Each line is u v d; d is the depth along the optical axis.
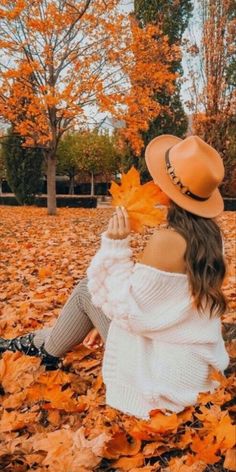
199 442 2.03
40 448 2.10
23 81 15.48
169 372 2.19
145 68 16.06
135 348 2.24
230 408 2.32
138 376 2.21
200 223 2.16
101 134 40.38
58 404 2.47
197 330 2.20
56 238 10.17
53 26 15.16
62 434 2.17
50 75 16.06
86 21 15.57
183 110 24.84
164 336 2.19
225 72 24.58
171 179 2.16
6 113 16.08
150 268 2.08
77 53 15.86
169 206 2.21
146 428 2.08
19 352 2.84
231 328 3.28
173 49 17.03
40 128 16.81
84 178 46.78
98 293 2.16
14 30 15.13
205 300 2.15
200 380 2.24
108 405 2.41
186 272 2.11
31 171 25.39
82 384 2.78
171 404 2.20
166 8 23.36
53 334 2.66
